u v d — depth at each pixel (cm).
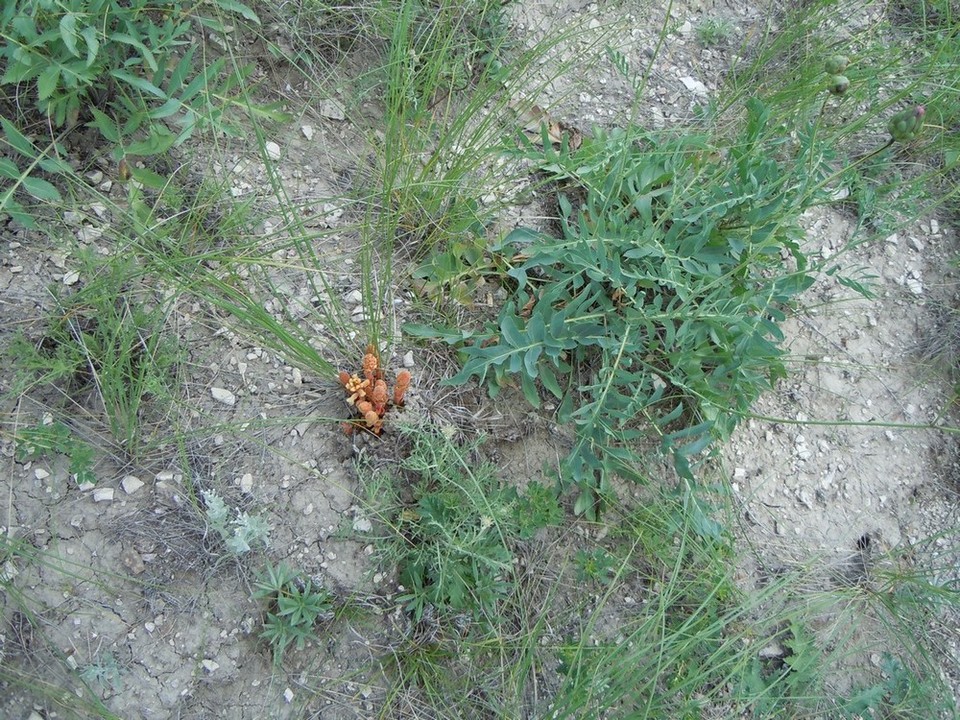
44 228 85
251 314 86
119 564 82
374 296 93
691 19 115
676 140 100
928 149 111
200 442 85
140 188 89
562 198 97
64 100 86
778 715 91
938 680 93
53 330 83
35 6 78
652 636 90
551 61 106
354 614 86
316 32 98
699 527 91
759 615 94
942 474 104
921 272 109
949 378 107
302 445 87
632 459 91
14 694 78
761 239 93
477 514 86
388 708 85
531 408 95
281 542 85
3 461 81
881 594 97
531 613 90
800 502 100
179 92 91
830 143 101
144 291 87
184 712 81
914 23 118
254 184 93
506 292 96
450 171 93
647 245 91
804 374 103
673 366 92
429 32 101
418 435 88
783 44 112
